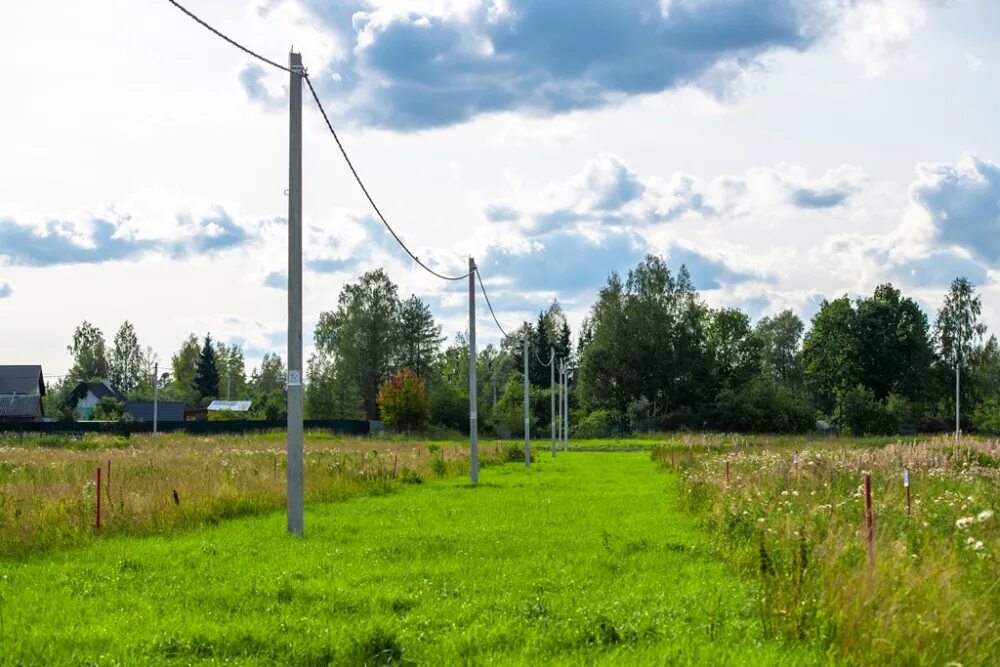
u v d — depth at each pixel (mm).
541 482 37188
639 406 114812
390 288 121000
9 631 10562
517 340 155125
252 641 10141
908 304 119875
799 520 15773
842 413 105688
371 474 33562
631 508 25250
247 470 31594
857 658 8703
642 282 121438
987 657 8695
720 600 11523
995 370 124125
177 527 20172
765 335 166000
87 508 20250
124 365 174375
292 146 20750
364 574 14320
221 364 171000
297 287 20469
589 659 9445
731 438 74750
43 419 119938
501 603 11930
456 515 23438
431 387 121250
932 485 23672
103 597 12734
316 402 118812
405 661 9414
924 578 10164
